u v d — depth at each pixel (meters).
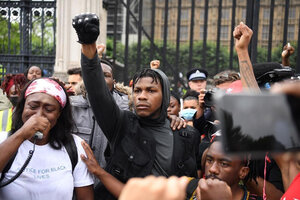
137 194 0.44
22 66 5.95
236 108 0.44
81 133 2.34
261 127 0.44
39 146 1.68
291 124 0.44
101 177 1.68
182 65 19.53
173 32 30.23
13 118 1.79
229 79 3.06
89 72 1.57
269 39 5.41
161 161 1.67
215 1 30.03
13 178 1.56
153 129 1.74
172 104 2.86
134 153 1.64
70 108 1.84
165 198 0.43
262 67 2.09
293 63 12.59
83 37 1.49
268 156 1.85
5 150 1.47
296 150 0.45
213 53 20.30
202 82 4.20
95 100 1.61
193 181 1.59
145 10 21.86
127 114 1.79
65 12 5.65
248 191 1.68
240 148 0.44
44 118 1.59
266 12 25.72
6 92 3.21
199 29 30.69
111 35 21.02
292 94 0.44
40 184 1.60
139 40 5.95
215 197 0.98
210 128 2.30
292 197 1.20
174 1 30.33
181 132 1.77
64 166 1.68
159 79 1.75
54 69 5.71
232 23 5.59
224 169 1.54
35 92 1.70
